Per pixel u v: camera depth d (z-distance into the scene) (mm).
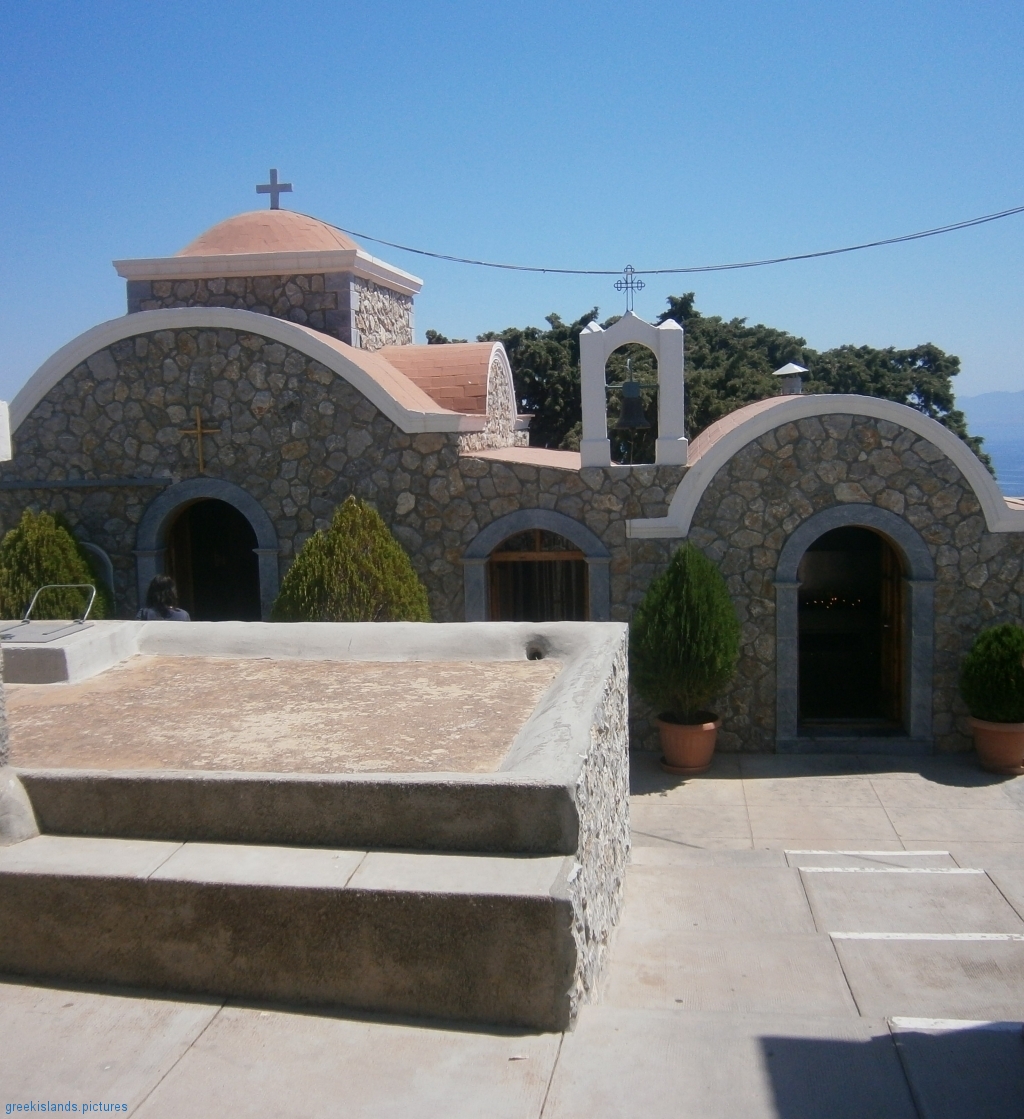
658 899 7660
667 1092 3871
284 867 4402
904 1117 3834
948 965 6172
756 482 13125
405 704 6359
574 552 13945
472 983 4168
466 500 13672
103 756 5480
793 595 13172
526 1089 3812
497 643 7605
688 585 12602
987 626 13023
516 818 4449
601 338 13305
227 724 6000
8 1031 4098
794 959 6105
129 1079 3820
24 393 14219
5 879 4438
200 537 16578
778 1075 4023
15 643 7086
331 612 12141
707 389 31719
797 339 40062
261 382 13844
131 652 7727
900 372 39594
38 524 13312
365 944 4211
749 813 11391
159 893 4336
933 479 12922
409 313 18578
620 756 7234
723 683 12758
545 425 33625
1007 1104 3902
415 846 4539
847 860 9578
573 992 4234
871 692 15570
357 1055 3971
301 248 15711
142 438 14102
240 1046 4016
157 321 13836
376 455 13742
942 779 12359
